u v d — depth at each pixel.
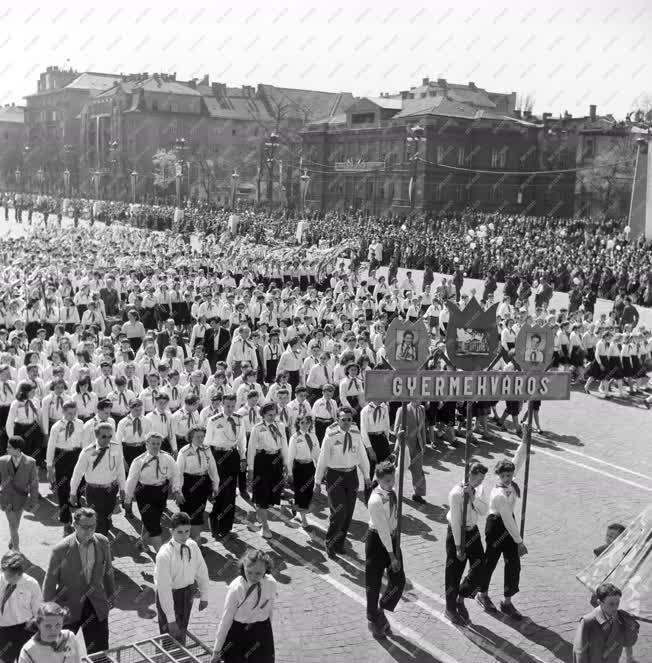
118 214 79.81
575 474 15.53
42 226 67.75
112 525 12.40
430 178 82.62
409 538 12.11
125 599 9.92
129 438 12.60
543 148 87.06
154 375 14.89
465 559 9.72
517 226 66.94
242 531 12.29
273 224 64.25
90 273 29.30
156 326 26.52
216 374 14.95
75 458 12.04
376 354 20.88
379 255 51.50
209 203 92.88
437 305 28.14
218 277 37.47
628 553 8.99
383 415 13.66
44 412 13.75
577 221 69.88
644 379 24.95
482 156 84.81
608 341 23.00
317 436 14.70
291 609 9.83
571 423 19.69
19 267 32.22
